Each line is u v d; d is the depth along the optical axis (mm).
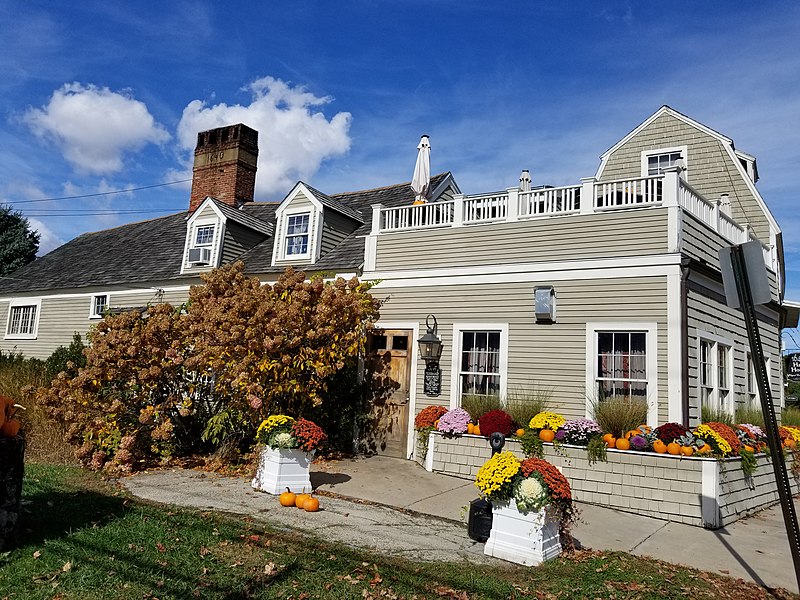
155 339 10273
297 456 8383
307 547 5824
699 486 8344
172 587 4652
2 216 35906
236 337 10086
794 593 5641
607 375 10320
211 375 10961
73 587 4555
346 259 14273
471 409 10875
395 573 5305
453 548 6320
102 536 5707
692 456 8492
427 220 12750
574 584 5301
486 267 11703
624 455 8914
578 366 10500
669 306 9852
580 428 9406
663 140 16234
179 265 18562
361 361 12727
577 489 9188
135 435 9758
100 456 9336
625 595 5109
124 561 5109
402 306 12578
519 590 5113
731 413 11539
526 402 10516
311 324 10875
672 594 5211
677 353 9641
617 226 10570
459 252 12109
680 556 6699
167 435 9664
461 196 12266
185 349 10477
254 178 22156
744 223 14961
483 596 4930
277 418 8469
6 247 35094
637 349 10117
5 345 22797
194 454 10672
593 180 10938
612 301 10367
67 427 10172
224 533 6059
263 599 4594
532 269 11211
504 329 11297
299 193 15820
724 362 11852
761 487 9781
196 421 10812
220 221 17469
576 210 10984
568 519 6332
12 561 4984
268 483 8320
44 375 13352
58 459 9734
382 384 12539
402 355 12430
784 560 6750
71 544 5430
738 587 5668
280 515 7078
